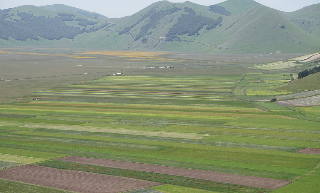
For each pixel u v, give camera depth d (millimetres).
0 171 59531
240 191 50688
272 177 55688
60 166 61875
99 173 58438
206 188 51875
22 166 61938
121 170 59719
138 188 52219
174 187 52438
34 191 51594
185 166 61344
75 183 54406
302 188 51281
